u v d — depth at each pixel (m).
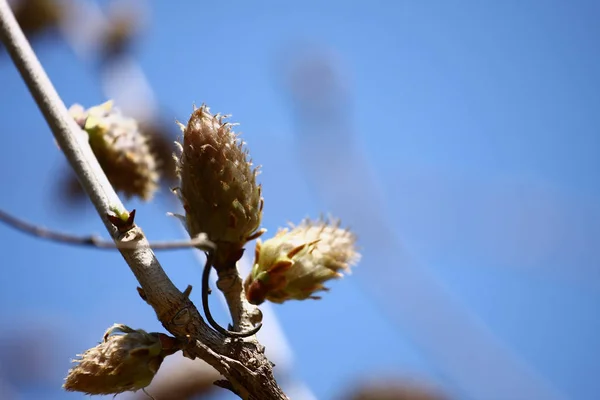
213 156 0.32
